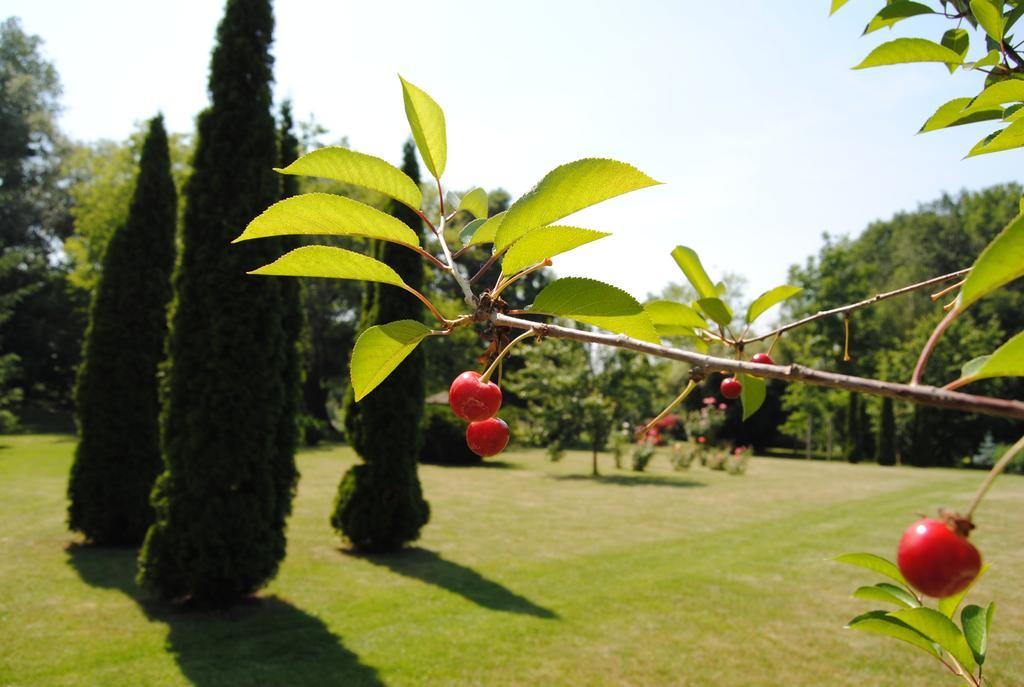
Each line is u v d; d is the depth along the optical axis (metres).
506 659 5.00
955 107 1.70
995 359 0.73
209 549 6.07
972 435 24.80
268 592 6.62
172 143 24.73
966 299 0.75
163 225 9.30
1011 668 4.89
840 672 4.83
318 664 4.88
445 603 6.32
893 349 31.36
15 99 30.14
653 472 19.06
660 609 6.18
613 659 5.02
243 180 6.41
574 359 18.67
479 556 8.21
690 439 21.81
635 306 1.21
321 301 27.84
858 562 1.56
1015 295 28.55
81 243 25.59
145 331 8.86
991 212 36.66
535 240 1.20
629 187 1.19
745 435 31.73
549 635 5.50
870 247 45.34
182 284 6.40
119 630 5.48
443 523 10.34
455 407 1.35
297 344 7.43
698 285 2.11
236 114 6.49
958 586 0.85
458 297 31.92
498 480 16.30
